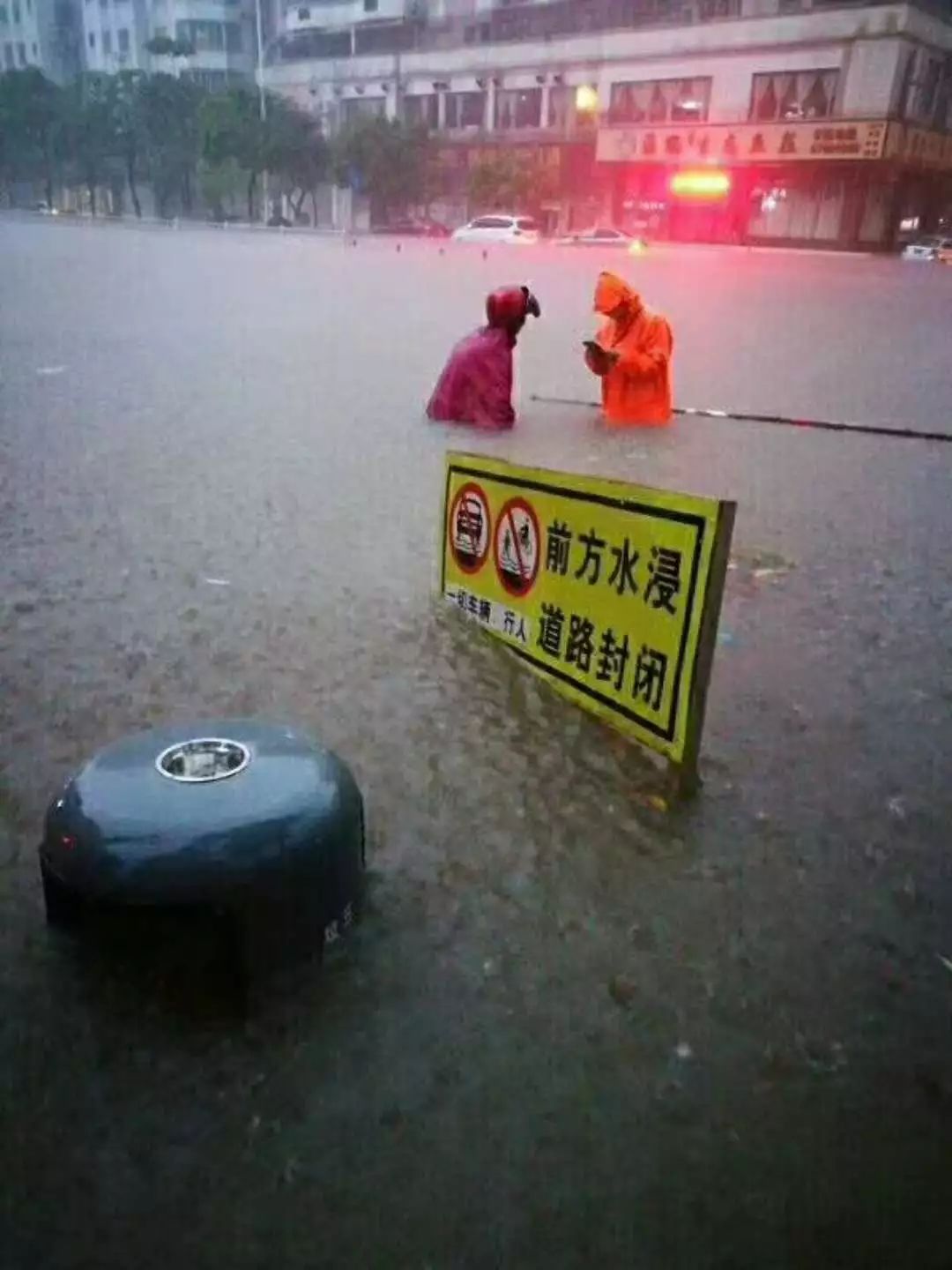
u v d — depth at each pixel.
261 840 1.90
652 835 2.53
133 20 68.56
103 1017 1.90
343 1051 1.84
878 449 7.15
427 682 3.30
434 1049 1.86
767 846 2.50
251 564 4.42
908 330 14.91
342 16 58.56
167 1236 1.53
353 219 57.56
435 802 2.63
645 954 2.12
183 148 61.41
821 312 17.28
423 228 52.88
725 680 3.42
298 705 3.15
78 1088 1.76
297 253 32.25
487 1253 1.51
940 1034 1.95
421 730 3.00
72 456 6.29
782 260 36.00
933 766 2.91
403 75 56.25
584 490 2.98
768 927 2.21
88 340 11.64
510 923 2.19
